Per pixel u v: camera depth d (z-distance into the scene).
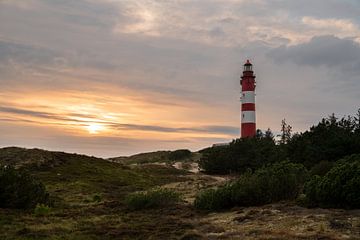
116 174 57.97
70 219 24.33
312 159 47.62
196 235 17.89
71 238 18.27
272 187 27.09
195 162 89.38
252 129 76.69
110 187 47.47
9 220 23.00
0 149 61.94
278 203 25.75
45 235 18.94
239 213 24.00
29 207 28.53
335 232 17.08
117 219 24.50
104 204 32.53
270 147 67.50
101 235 19.41
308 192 24.39
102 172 57.69
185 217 25.09
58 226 21.55
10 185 28.25
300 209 22.64
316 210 22.00
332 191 23.03
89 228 21.12
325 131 52.12
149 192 31.22
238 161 66.38
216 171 69.00
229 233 18.34
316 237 16.23
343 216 19.92
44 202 30.34
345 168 23.97
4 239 17.75
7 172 29.31
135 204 29.80
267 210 23.02
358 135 48.56
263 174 28.98
